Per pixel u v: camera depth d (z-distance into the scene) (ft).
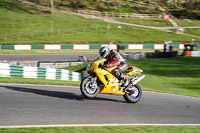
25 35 227.81
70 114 37.50
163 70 130.11
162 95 63.31
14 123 31.99
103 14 371.97
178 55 185.57
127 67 47.75
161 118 40.91
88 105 43.27
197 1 498.28
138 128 34.01
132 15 385.91
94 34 250.57
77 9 389.60
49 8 367.86
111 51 46.57
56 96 47.34
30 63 130.11
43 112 37.19
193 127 37.29
